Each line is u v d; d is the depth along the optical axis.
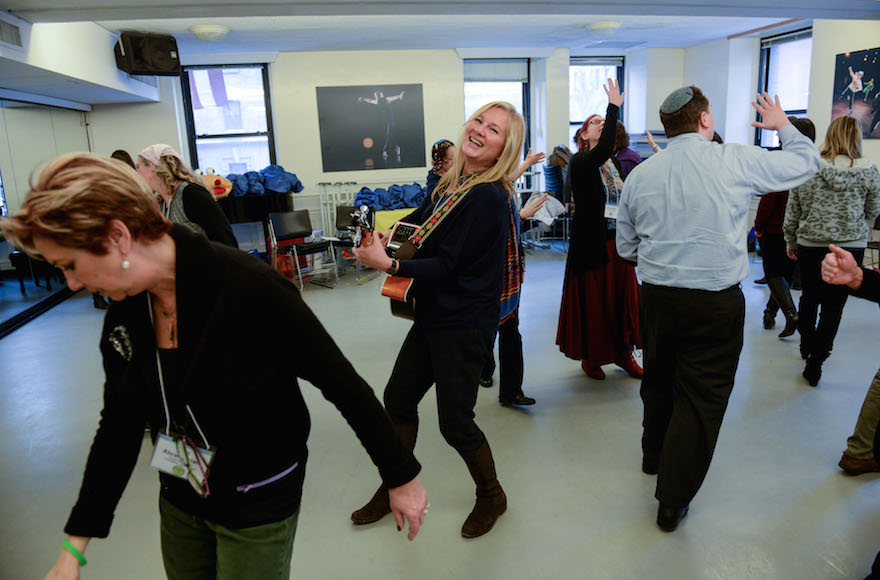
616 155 3.51
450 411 2.01
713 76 9.27
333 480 2.60
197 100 8.27
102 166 0.87
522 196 9.11
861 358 3.73
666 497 2.11
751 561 1.98
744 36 8.77
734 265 2.00
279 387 1.04
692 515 2.24
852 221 3.29
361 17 6.48
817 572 1.92
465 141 2.01
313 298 6.20
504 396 3.22
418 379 2.11
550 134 9.25
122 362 1.05
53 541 2.25
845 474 2.46
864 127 6.34
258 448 1.04
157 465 1.08
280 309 0.98
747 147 2.02
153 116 7.81
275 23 6.53
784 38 8.50
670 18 7.40
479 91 9.27
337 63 8.34
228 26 6.54
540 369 3.81
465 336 1.95
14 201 5.86
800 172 1.96
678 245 2.03
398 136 8.66
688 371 2.09
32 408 3.54
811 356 3.33
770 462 2.58
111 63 6.13
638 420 3.04
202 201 2.35
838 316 3.20
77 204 0.81
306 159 8.46
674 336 2.11
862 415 2.40
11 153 5.82
